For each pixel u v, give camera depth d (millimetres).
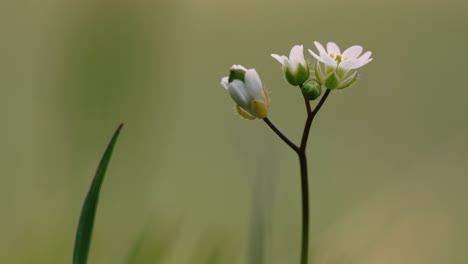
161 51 199
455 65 336
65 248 177
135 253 159
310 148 265
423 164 204
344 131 280
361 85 320
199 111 290
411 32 367
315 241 173
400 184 195
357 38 372
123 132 193
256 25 373
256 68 336
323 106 294
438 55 347
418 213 187
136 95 193
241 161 233
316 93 141
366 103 304
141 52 193
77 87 190
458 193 196
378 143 272
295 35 374
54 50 195
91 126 191
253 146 202
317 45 144
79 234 137
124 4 190
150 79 196
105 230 180
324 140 273
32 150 222
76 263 137
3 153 223
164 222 167
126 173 193
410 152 266
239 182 221
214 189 213
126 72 193
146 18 194
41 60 260
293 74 142
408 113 298
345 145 268
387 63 344
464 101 305
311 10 393
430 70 335
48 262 175
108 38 190
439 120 292
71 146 191
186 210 179
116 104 192
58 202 190
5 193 200
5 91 259
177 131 267
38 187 200
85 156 191
